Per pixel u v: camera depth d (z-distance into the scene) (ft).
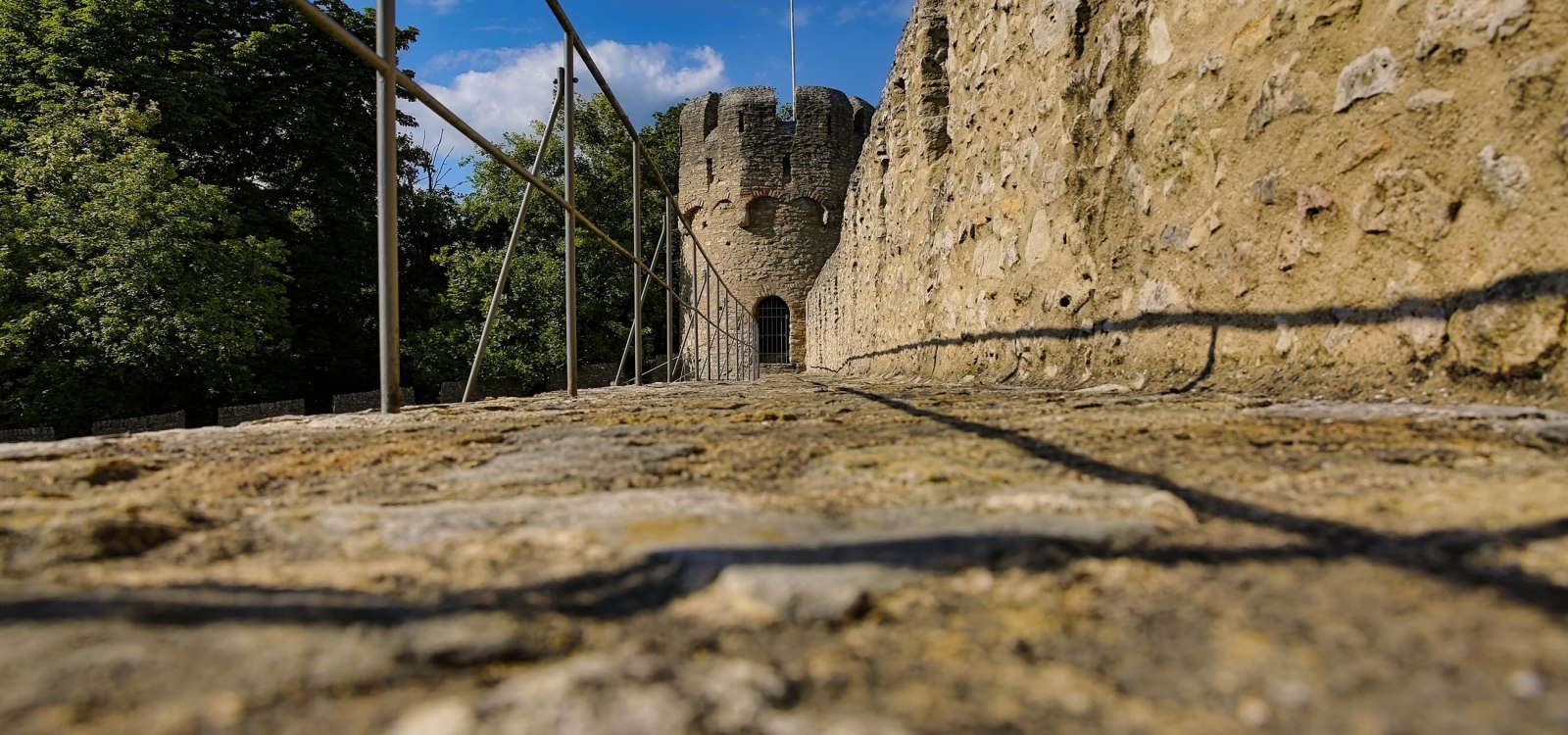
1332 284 6.37
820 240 92.58
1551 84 4.73
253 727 1.18
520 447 4.58
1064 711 1.26
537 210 81.76
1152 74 9.07
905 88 24.52
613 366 87.35
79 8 47.34
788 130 92.12
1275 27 7.07
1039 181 12.38
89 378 40.70
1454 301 5.31
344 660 1.44
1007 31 13.99
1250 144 7.34
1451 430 4.02
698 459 3.93
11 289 38.78
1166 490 2.77
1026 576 1.87
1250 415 5.07
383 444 4.86
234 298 43.27
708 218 93.91
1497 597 1.61
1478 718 1.17
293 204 57.62
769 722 1.23
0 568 2.01
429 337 63.46
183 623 1.59
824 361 60.54
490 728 1.19
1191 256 8.23
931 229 20.03
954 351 17.57
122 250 39.70
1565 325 4.59
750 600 1.76
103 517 2.38
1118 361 9.62
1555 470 2.87
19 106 45.29
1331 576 1.79
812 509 2.62
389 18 7.27
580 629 1.63
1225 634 1.51
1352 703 1.24
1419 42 5.63
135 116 42.80
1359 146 6.12
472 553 2.14
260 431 5.91
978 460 3.59
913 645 1.53
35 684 1.31
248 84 54.13
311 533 2.38
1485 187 5.14
